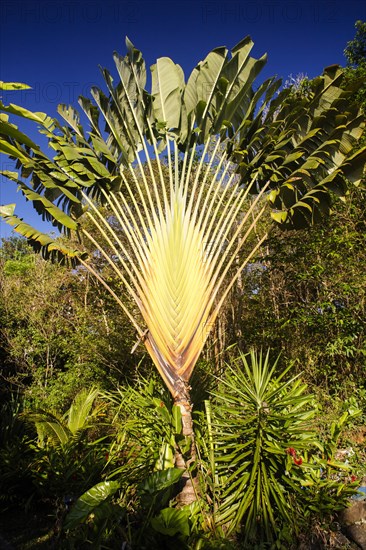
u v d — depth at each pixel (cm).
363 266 637
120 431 488
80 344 908
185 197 458
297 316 712
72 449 473
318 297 700
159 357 431
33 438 589
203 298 432
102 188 504
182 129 510
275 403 388
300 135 466
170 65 518
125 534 333
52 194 505
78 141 516
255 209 936
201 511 364
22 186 460
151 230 452
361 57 948
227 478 380
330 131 446
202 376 547
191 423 416
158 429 432
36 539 405
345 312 637
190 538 330
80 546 358
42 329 1011
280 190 466
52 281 1050
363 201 673
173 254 433
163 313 427
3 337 1063
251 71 470
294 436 391
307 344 705
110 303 974
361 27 927
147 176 952
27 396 906
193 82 504
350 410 445
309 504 368
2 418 648
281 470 374
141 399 466
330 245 656
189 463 395
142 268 448
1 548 387
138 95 503
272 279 861
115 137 490
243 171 505
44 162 478
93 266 1060
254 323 848
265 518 339
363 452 482
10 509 489
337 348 641
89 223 1052
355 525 367
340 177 448
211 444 392
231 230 945
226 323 1013
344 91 423
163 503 362
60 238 1039
